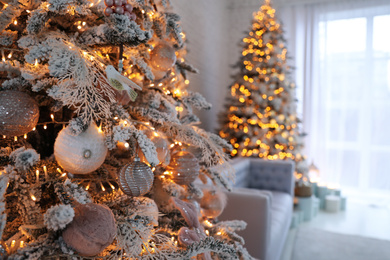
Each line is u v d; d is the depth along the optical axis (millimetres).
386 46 4434
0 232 512
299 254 2625
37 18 576
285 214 2596
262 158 3697
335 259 2547
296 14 4711
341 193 4465
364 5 4477
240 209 1847
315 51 4633
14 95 608
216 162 989
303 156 3930
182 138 901
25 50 684
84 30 740
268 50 3883
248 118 3857
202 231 893
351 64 4578
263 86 3799
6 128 595
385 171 4500
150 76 797
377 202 4461
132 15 655
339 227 3420
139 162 671
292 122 3926
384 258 2594
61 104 642
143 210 708
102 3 680
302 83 4727
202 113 3908
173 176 887
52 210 512
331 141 4715
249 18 4941
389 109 4445
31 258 509
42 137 848
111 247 675
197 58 3582
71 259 572
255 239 1821
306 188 3703
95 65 683
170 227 930
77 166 605
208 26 3932
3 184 551
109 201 703
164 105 913
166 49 882
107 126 622
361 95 4555
